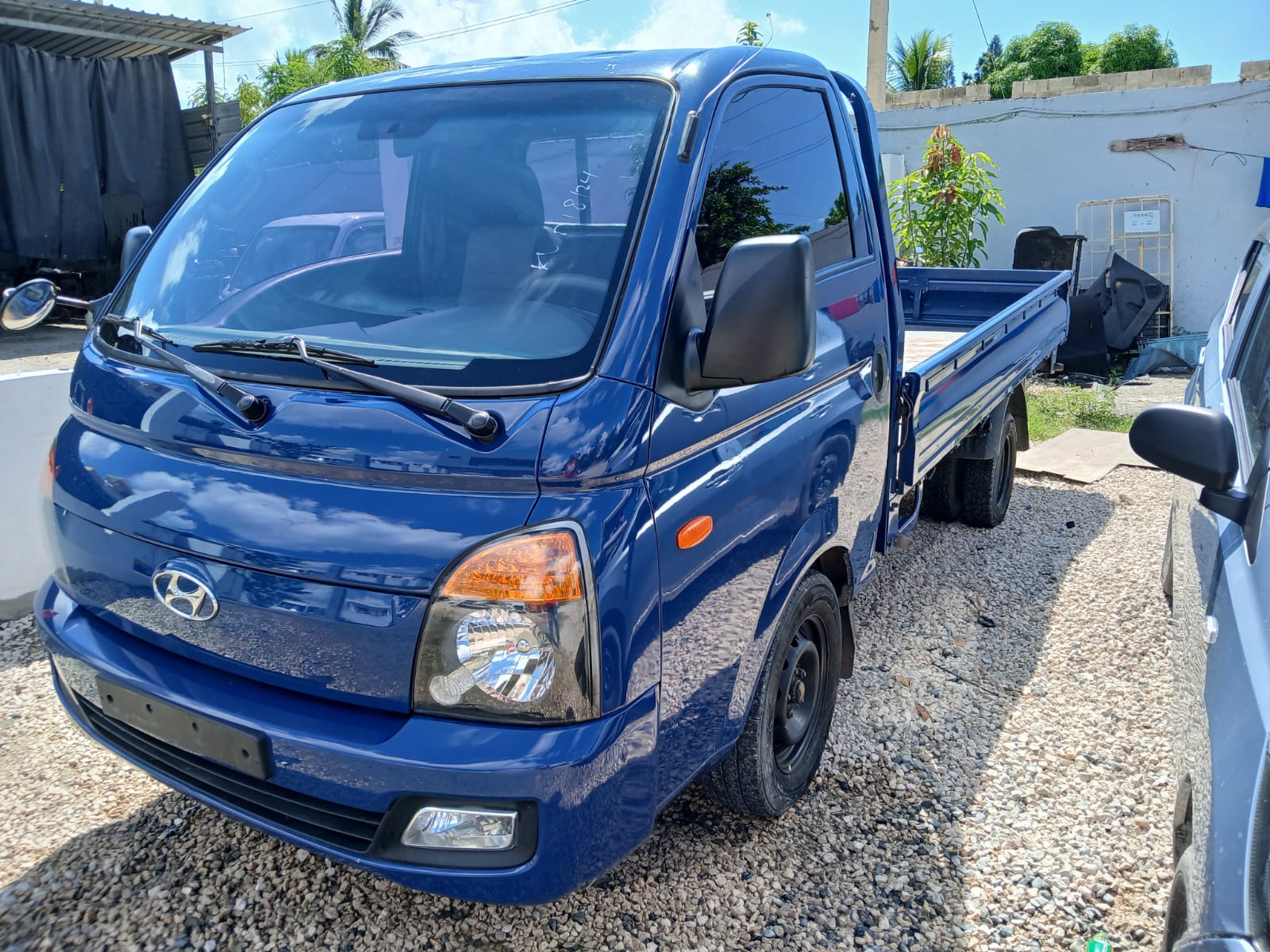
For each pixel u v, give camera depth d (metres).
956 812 3.04
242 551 2.00
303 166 2.75
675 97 2.39
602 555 1.89
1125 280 11.67
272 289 2.48
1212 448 2.12
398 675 1.90
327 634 1.93
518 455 1.85
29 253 13.19
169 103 14.51
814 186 2.95
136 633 2.26
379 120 2.71
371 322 2.25
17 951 2.42
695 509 2.14
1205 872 1.63
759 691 2.62
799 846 2.87
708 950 2.47
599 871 2.00
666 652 2.08
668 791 2.21
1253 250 3.95
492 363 2.02
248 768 2.00
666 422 2.05
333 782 1.92
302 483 2.00
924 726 3.53
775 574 2.55
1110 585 4.84
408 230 2.44
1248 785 1.60
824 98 3.11
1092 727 3.54
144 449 2.28
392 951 2.45
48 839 2.85
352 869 2.73
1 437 4.14
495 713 1.87
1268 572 1.92
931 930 2.55
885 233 3.45
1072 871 2.78
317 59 29.80
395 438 1.91
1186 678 2.45
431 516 1.88
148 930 2.50
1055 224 13.24
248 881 2.68
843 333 2.96
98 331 2.69
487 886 1.89
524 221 2.31
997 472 5.54
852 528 3.09
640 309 2.06
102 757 3.26
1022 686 3.84
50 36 13.16
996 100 13.29
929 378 3.66
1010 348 4.95
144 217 14.53
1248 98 11.96
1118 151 12.70
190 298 2.57
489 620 1.84
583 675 1.88
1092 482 6.67
